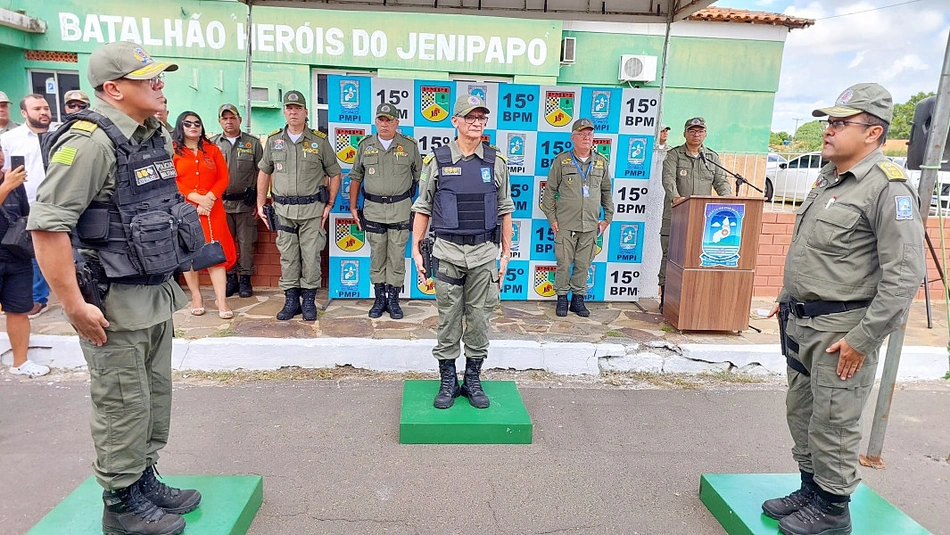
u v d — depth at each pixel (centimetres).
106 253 231
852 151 247
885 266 233
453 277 374
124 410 240
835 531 266
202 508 274
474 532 284
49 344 458
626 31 1231
